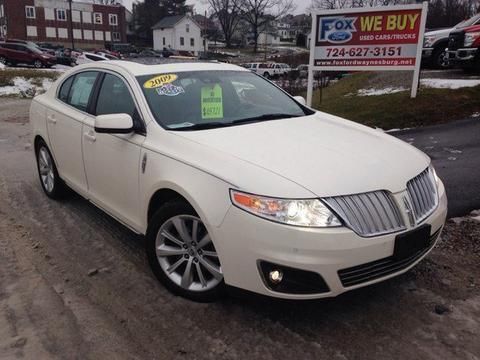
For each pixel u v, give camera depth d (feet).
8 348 9.53
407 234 9.61
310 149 10.72
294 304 10.89
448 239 13.97
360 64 34.68
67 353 9.40
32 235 14.90
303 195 9.07
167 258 11.42
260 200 9.18
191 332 9.96
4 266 12.87
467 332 9.90
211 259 10.53
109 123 11.75
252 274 9.38
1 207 17.47
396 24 32.94
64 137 15.85
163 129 11.82
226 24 312.50
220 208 9.64
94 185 14.44
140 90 12.80
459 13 144.25
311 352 9.34
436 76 43.91
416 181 10.62
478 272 12.25
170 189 10.91
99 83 14.70
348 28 34.27
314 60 35.99
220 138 11.21
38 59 116.06
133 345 9.61
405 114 31.71
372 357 9.19
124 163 12.50
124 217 13.08
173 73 13.75
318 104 40.57
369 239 9.15
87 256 13.44
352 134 12.35
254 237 9.17
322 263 8.87
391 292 11.37
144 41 328.29
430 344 9.55
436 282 11.80
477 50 40.91
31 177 21.42
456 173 19.56
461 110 31.42
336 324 10.19
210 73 14.43
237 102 13.76
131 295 11.38
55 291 11.61
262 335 9.84
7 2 242.58
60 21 257.75
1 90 66.80
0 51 113.70
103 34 274.77
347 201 9.25
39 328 10.16
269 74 127.65
